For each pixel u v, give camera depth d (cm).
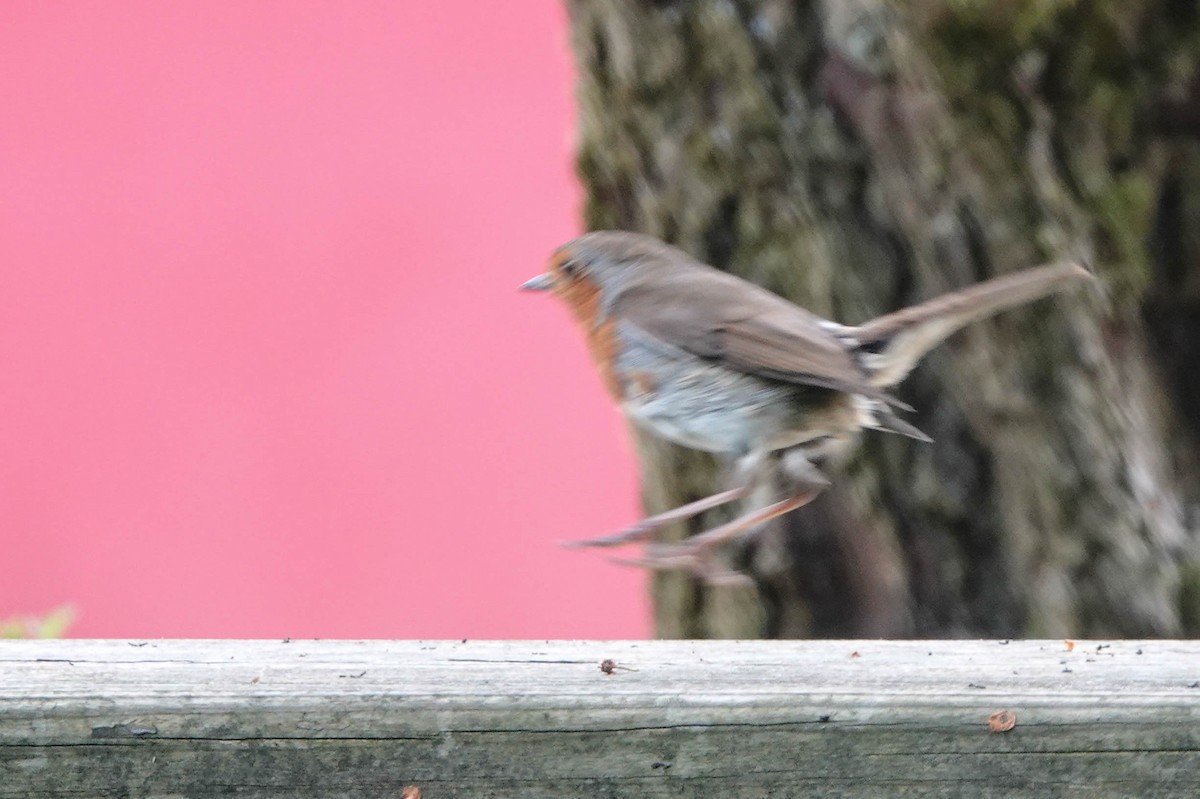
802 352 755
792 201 898
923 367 891
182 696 480
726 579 751
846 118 891
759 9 896
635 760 486
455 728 484
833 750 488
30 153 1434
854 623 917
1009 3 836
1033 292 768
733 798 488
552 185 1457
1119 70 859
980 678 504
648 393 807
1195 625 866
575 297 860
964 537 898
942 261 871
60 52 1443
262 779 481
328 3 1468
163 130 1448
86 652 519
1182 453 908
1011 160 855
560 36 1462
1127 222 867
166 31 1456
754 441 780
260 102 1457
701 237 916
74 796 477
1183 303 894
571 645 536
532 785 485
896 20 854
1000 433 876
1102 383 865
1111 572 866
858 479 901
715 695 488
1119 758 489
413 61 1466
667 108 918
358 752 482
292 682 490
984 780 489
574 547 760
